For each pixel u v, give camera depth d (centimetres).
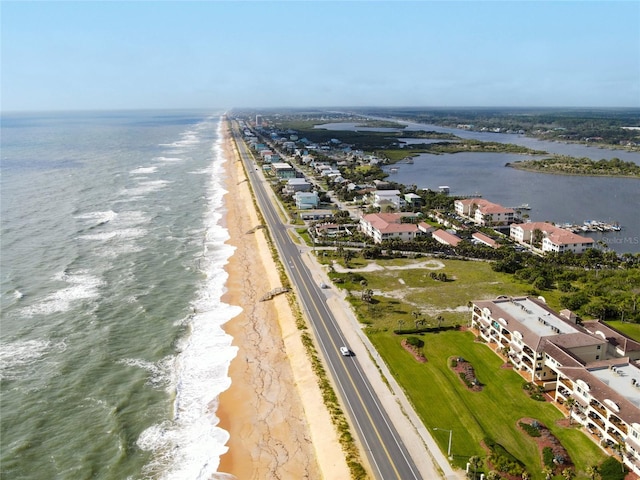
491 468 6988
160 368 9831
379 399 8644
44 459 7456
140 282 13812
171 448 7756
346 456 7281
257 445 7862
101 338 10756
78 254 15762
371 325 11356
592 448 7381
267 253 16500
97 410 8550
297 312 12006
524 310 10581
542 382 9056
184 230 19112
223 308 12500
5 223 19012
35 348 10331
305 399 8856
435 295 13075
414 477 6888
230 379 9562
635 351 9331
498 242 17888
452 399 8606
